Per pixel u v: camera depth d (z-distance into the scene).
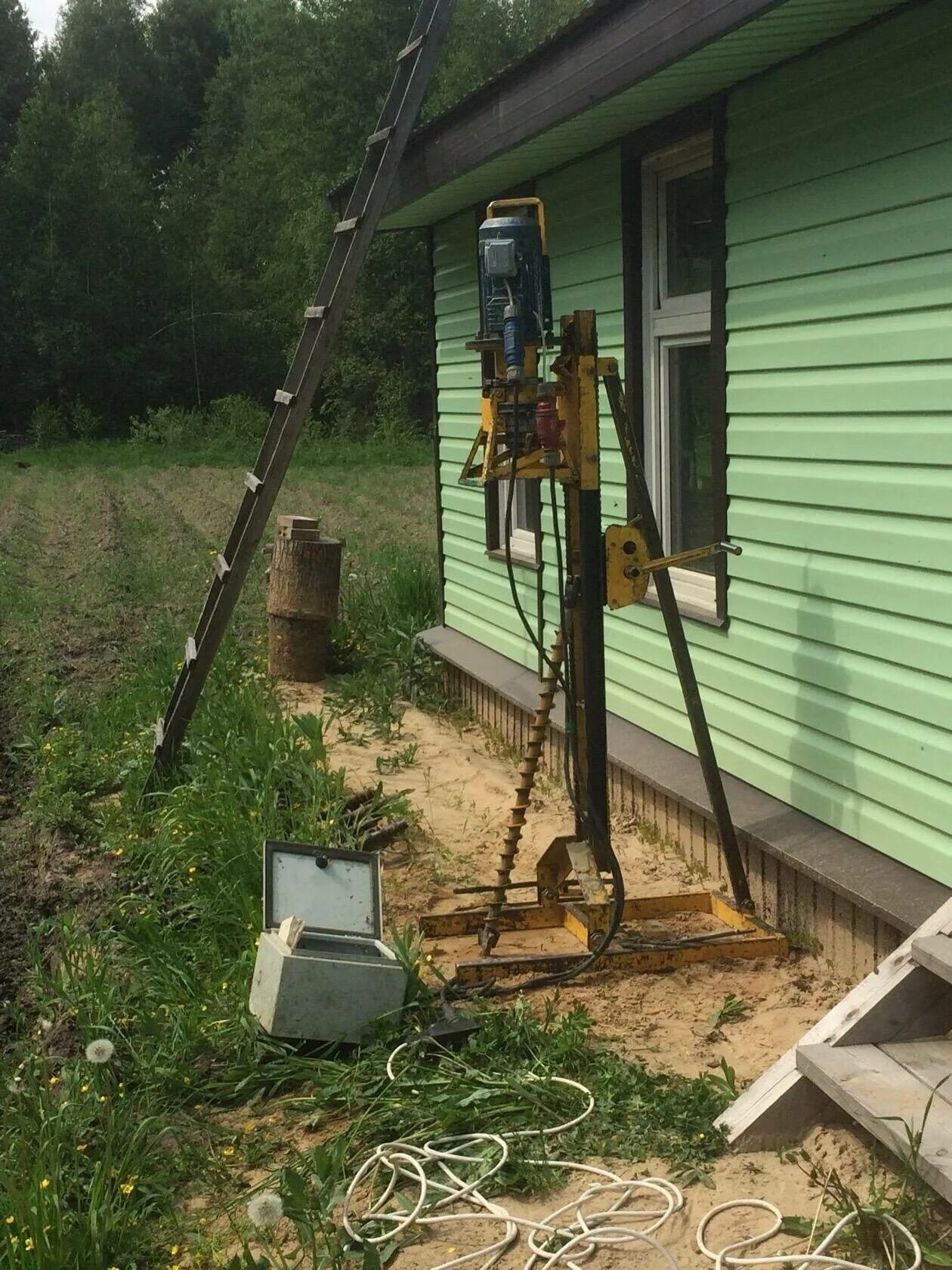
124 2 68.12
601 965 4.95
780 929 5.24
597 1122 3.81
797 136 4.92
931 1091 3.34
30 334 44.28
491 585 8.84
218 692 8.58
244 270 51.81
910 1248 3.07
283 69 46.88
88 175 44.97
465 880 6.13
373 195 6.43
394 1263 3.28
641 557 5.01
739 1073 4.16
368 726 8.93
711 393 5.62
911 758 4.50
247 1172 3.83
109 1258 3.40
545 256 4.92
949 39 4.09
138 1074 4.30
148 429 42.03
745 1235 3.26
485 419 5.16
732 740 5.75
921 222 4.28
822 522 4.94
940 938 3.63
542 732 5.30
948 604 4.27
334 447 38.41
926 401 4.31
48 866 6.46
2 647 11.48
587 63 5.30
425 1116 3.88
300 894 4.66
